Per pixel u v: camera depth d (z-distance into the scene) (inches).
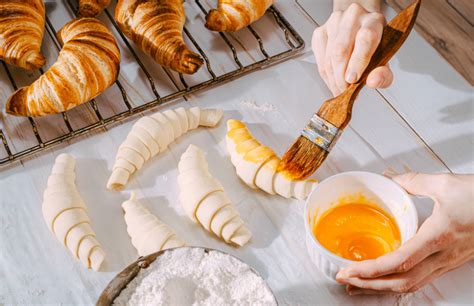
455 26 61.7
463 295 30.2
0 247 32.6
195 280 28.7
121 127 37.8
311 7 44.2
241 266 28.9
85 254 31.2
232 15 40.4
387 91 38.9
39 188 35.2
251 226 33.1
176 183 35.2
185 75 40.4
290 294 30.5
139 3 39.5
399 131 37.0
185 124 36.7
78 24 38.4
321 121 32.1
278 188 33.4
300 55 41.5
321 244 30.3
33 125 37.0
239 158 34.3
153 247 31.2
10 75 40.2
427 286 30.5
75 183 35.0
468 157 35.7
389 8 42.3
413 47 41.3
